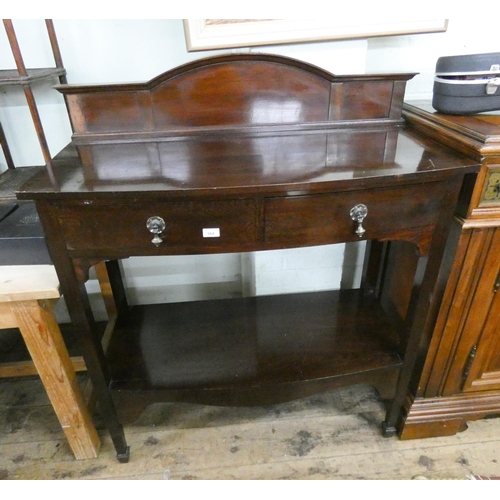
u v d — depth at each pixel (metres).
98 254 0.77
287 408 1.25
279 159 0.84
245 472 1.07
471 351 1.03
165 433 1.17
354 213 0.77
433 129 0.93
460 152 0.83
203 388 0.97
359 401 1.27
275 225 0.77
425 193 0.79
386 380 1.05
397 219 0.80
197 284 1.52
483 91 0.90
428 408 1.11
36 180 0.74
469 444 1.13
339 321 1.19
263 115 1.01
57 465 1.09
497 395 1.12
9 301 0.83
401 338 1.03
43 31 1.07
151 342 1.12
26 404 1.28
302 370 1.02
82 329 0.86
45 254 0.90
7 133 1.20
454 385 1.10
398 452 1.11
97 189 0.69
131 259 1.43
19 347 1.46
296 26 1.03
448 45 1.17
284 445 1.13
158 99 0.96
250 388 0.98
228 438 1.16
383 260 1.24
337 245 1.37
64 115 1.19
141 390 0.96
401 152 0.86
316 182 0.71
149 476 1.06
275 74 0.97
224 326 1.18
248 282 1.46
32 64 1.11
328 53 1.10
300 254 1.38
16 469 1.09
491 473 1.05
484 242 0.88
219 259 1.47
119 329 1.17
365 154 0.85
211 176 0.75
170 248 0.78
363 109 1.03
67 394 0.99
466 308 0.96
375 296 1.31
